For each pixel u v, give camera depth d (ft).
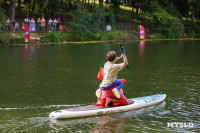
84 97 26.03
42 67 44.57
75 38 111.04
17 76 36.70
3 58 55.77
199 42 117.29
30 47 81.41
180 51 74.90
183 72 40.57
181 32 156.97
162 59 56.59
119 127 17.88
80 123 18.39
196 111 21.70
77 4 119.55
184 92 28.02
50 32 103.19
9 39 91.56
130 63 50.14
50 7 129.90
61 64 48.11
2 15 97.86
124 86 30.96
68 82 32.78
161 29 148.15
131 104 21.74
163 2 169.17
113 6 177.06
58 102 24.07
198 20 185.57
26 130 16.98
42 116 19.74
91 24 120.16
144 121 19.11
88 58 57.00
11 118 19.24
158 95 25.05
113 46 89.10
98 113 19.95
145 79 35.06
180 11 191.42
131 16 171.83
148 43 108.58
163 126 18.26
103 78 21.08
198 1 167.12
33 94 26.94
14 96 26.07
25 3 149.48
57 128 17.39
